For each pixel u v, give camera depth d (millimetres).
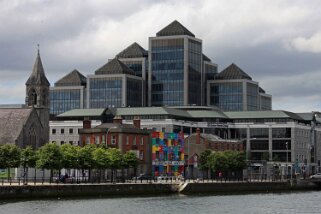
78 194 156750
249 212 137250
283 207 149750
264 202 162750
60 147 180625
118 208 137125
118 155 193500
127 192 169375
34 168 187750
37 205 136500
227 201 163000
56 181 172500
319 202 165625
